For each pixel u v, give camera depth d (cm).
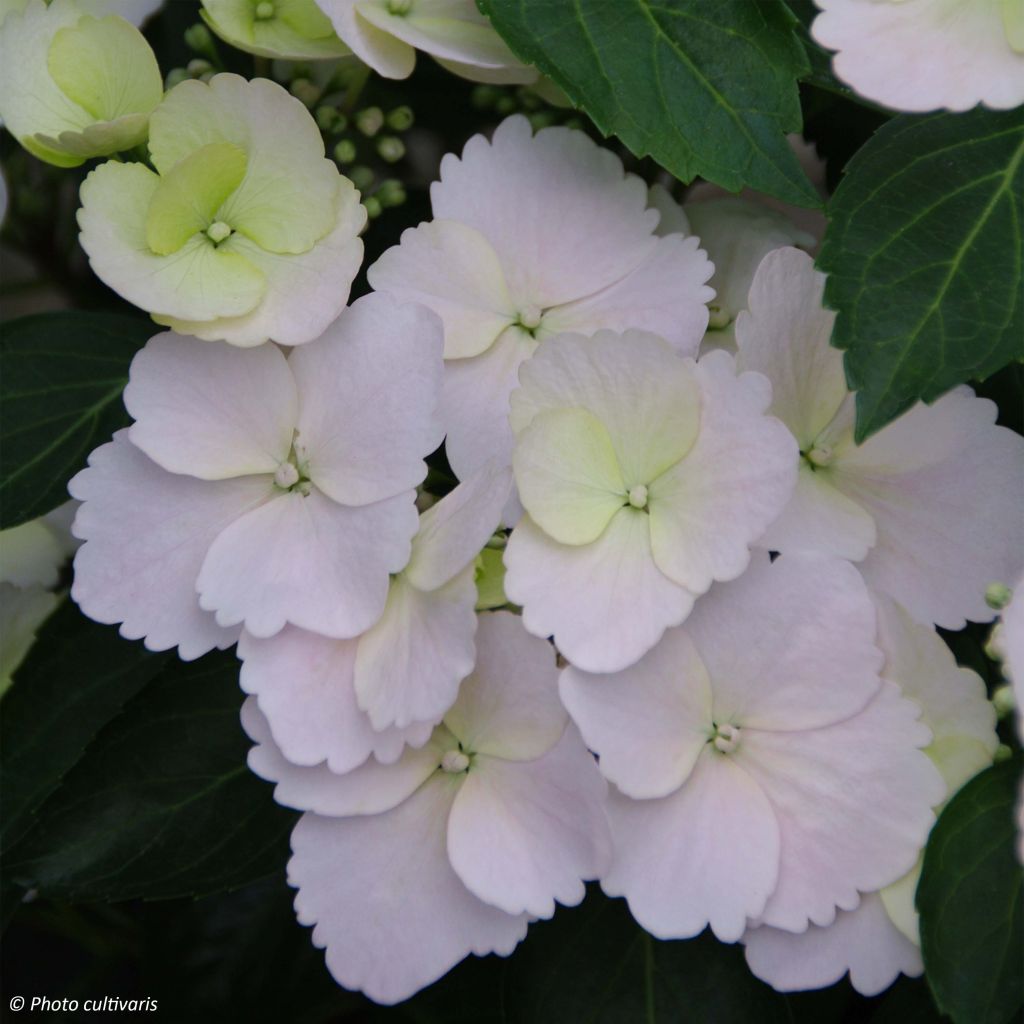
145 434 36
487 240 38
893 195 36
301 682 35
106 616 36
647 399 35
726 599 36
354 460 36
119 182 35
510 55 37
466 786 36
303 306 36
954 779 36
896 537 37
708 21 36
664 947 38
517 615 35
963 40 35
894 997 38
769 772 36
